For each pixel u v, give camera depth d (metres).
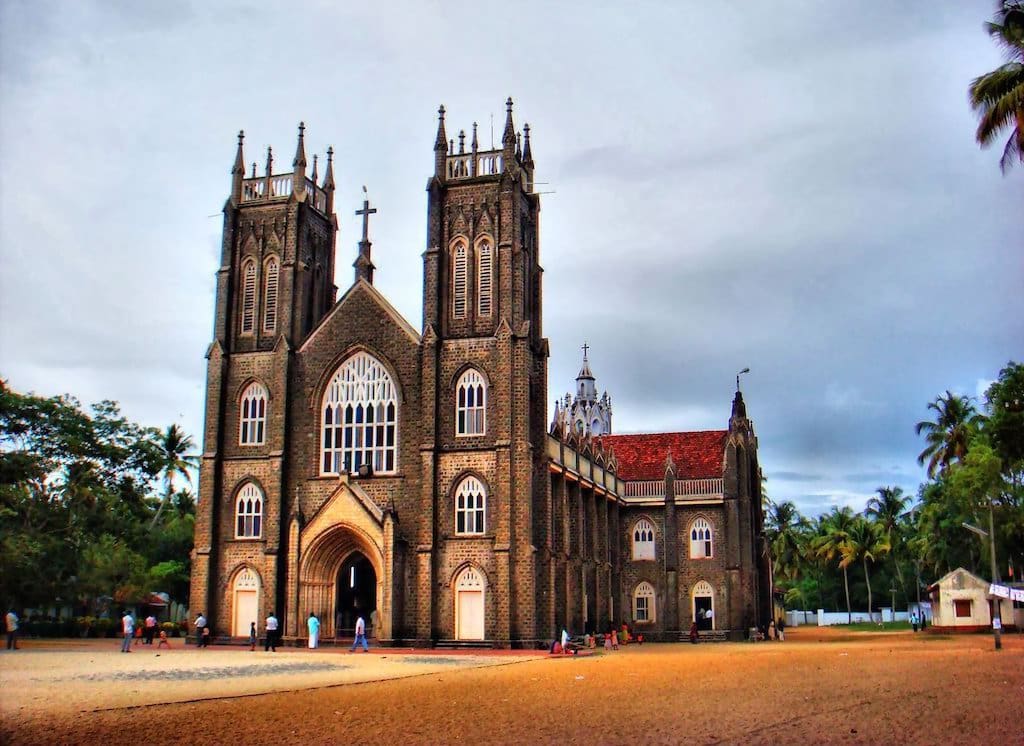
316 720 26.09
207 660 48.81
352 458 66.06
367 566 71.75
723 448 94.44
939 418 102.31
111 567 77.56
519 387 63.53
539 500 65.94
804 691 32.81
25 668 42.34
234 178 72.44
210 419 68.69
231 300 70.81
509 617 60.81
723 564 86.94
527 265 69.62
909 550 132.75
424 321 65.94
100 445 75.62
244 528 67.50
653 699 30.61
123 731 24.23
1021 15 42.88
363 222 69.50
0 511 69.56
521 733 23.41
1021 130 41.72
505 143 67.50
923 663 46.06
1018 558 99.94
